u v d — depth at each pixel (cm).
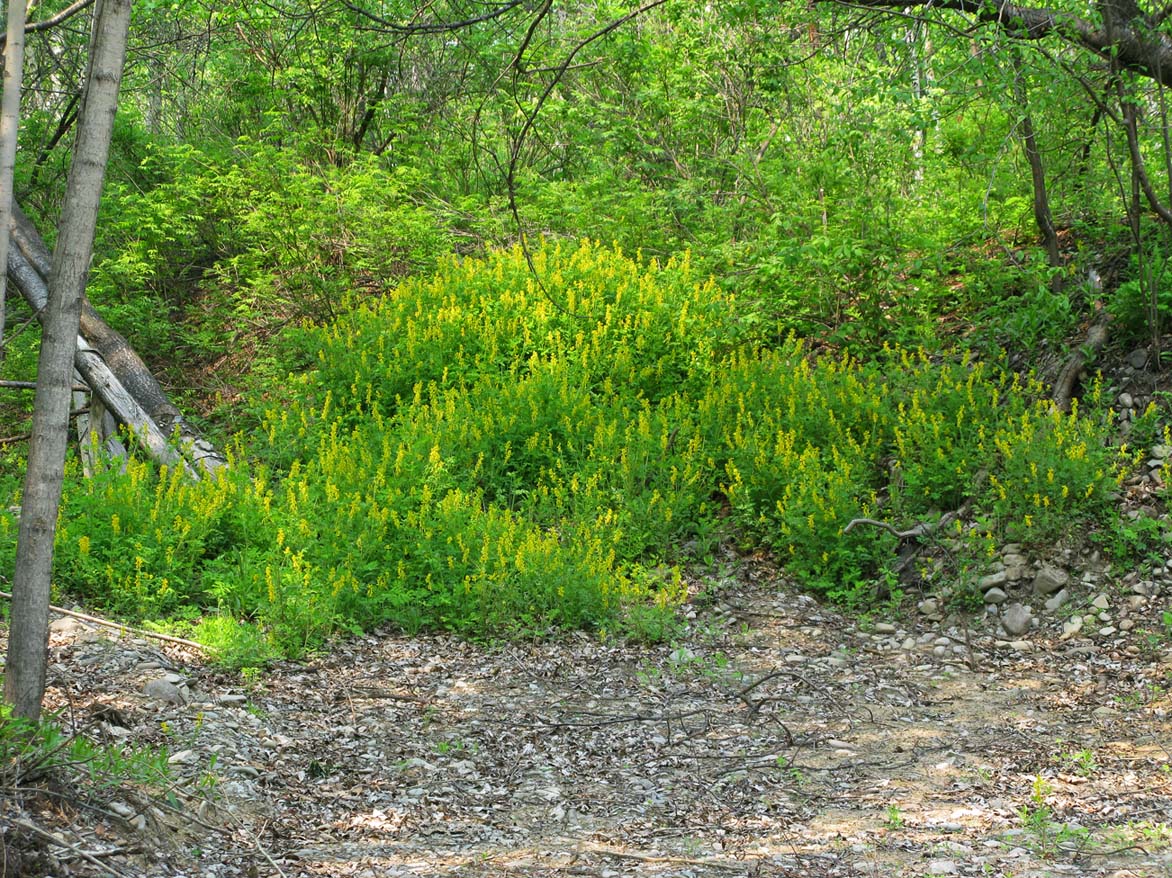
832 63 1240
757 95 1461
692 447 1003
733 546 946
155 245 1573
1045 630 781
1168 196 1126
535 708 647
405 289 1288
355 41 1580
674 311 1177
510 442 1026
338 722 597
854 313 1198
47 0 1463
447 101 1770
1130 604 776
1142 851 441
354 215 1430
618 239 1416
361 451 991
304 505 875
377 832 466
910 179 1371
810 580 877
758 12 1095
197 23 1684
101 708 527
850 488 908
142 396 1173
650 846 461
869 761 574
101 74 428
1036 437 887
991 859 435
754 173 1369
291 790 500
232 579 773
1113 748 577
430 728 604
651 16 1592
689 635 793
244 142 1631
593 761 570
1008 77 851
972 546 840
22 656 431
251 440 1197
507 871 430
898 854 446
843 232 1213
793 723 636
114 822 414
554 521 941
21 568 432
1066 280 1120
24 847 371
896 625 820
